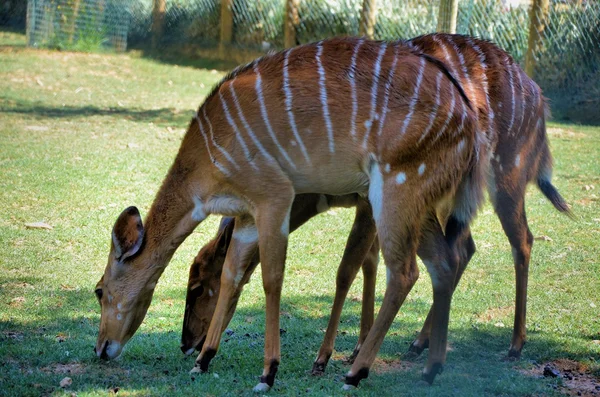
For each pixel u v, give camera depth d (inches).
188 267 333.7
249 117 215.3
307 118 213.5
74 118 607.2
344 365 241.8
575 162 512.4
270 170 215.8
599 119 647.8
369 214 232.2
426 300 308.3
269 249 215.9
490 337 269.0
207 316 241.4
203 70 844.0
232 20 872.3
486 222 408.2
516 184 254.1
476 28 711.1
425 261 226.5
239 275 230.8
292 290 312.2
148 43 941.8
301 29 814.5
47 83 738.2
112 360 233.3
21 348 235.9
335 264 342.0
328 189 221.9
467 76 241.4
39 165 464.4
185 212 226.5
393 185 211.5
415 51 221.8
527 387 221.5
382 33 763.4
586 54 674.8
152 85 761.0
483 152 225.0
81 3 895.1
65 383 211.0
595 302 301.0
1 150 492.4
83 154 497.0
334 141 213.9
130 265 227.9
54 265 320.8
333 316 235.3
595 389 224.7
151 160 492.1
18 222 368.5
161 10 927.0
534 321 283.4
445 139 213.2
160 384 215.8
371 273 246.1
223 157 217.2
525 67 689.6
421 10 749.3
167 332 263.1
